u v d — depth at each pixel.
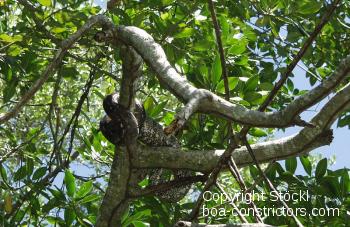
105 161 7.17
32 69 7.08
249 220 6.27
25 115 9.87
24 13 7.00
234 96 6.69
